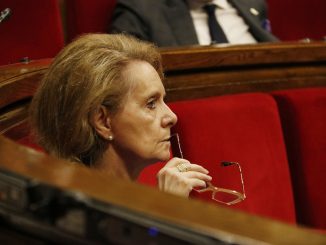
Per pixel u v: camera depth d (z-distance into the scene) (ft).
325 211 11.78
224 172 10.29
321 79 12.66
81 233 3.20
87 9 14.87
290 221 11.03
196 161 10.11
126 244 3.06
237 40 16.22
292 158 11.73
